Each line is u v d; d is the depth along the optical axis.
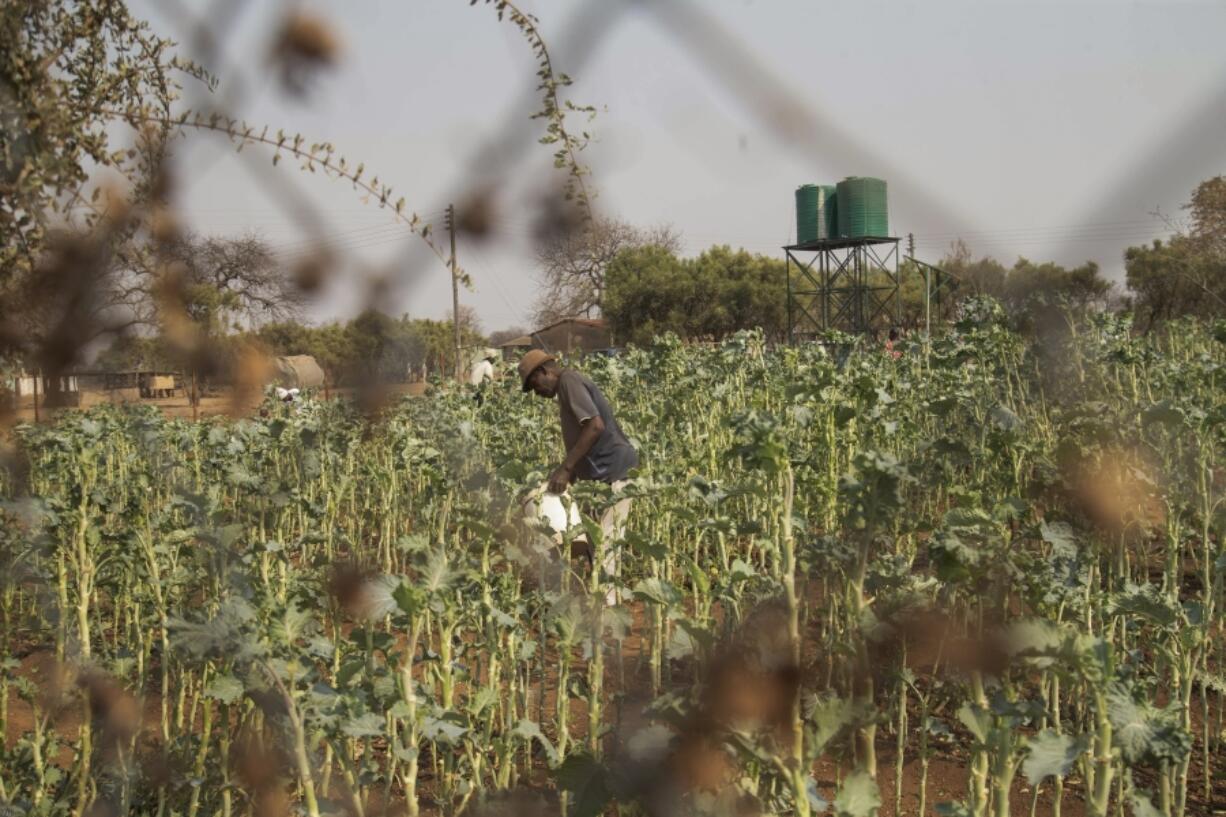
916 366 15.66
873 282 43.69
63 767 6.68
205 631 4.19
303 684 4.65
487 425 14.64
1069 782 6.97
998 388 12.28
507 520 6.85
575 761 4.39
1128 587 5.77
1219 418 7.41
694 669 8.11
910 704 8.10
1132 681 4.09
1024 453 7.15
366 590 4.77
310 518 7.89
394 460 12.12
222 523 6.66
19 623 8.48
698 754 3.93
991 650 4.09
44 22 3.70
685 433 12.73
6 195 3.24
